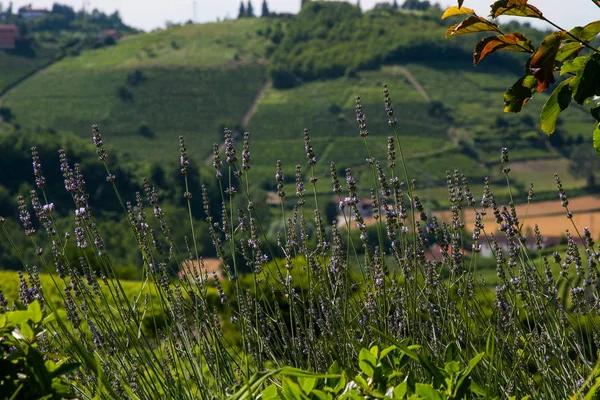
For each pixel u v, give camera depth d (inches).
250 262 173.5
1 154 4109.3
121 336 167.2
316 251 174.7
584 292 161.3
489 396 108.8
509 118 6914.4
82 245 168.7
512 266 168.1
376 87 7839.6
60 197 4111.7
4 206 3848.4
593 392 107.0
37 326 91.9
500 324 163.2
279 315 172.4
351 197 165.5
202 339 166.2
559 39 119.6
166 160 6747.1
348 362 147.9
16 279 619.2
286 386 104.4
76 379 155.3
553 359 158.4
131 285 546.6
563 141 6417.3
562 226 4156.0
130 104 7824.8
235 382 156.4
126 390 151.2
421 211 169.9
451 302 167.2
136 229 172.1
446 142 6761.8
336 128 7180.1
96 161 4239.7
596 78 115.2
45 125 7421.3
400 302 166.1
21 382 87.7
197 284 170.2
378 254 168.2
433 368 102.7
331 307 156.9
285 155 6707.7
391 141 163.5
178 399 153.6
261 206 3508.9
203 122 7568.9
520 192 5556.1
